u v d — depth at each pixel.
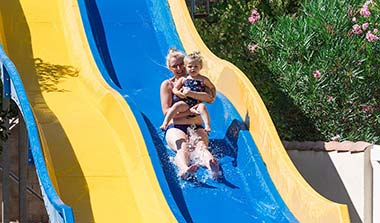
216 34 18.06
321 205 11.58
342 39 16.39
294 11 18.16
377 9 16.56
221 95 14.16
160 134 13.25
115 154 12.46
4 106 13.95
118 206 11.65
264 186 12.48
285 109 16.48
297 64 16.45
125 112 12.59
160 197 11.47
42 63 14.85
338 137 16.25
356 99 16.31
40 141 11.45
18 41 15.31
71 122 13.12
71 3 15.56
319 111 16.31
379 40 16.31
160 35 15.83
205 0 20.75
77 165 12.20
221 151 13.22
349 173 14.45
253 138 13.12
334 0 16.70
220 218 11.92
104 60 15.24
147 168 11.88
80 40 14.83
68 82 14.34
